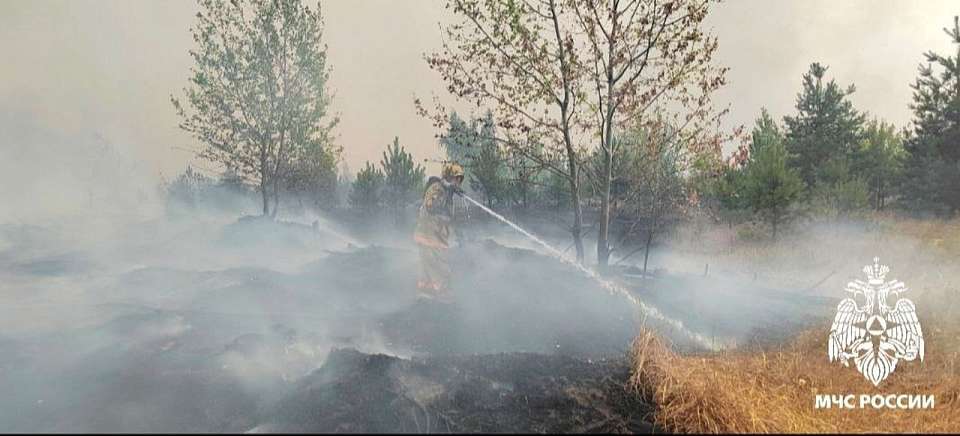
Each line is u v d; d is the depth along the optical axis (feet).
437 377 13.94
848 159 72.28
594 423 12.64
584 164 34.88
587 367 15.51
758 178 54.44
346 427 11.30
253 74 49.14
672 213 36.19
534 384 14.08
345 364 13.99
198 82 47.65
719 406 13.42
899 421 14.24
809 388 16.19
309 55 50.19
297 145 52.37
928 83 64.75
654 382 14.51
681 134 32.83
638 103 32.07
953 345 19.45
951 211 59.41
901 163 68.80
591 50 32.01
